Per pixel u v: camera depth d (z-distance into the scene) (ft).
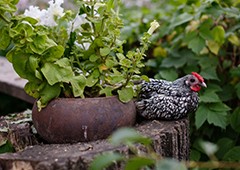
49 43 6.78
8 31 6.80
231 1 10.46
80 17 7.23
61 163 6.16
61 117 6.81
